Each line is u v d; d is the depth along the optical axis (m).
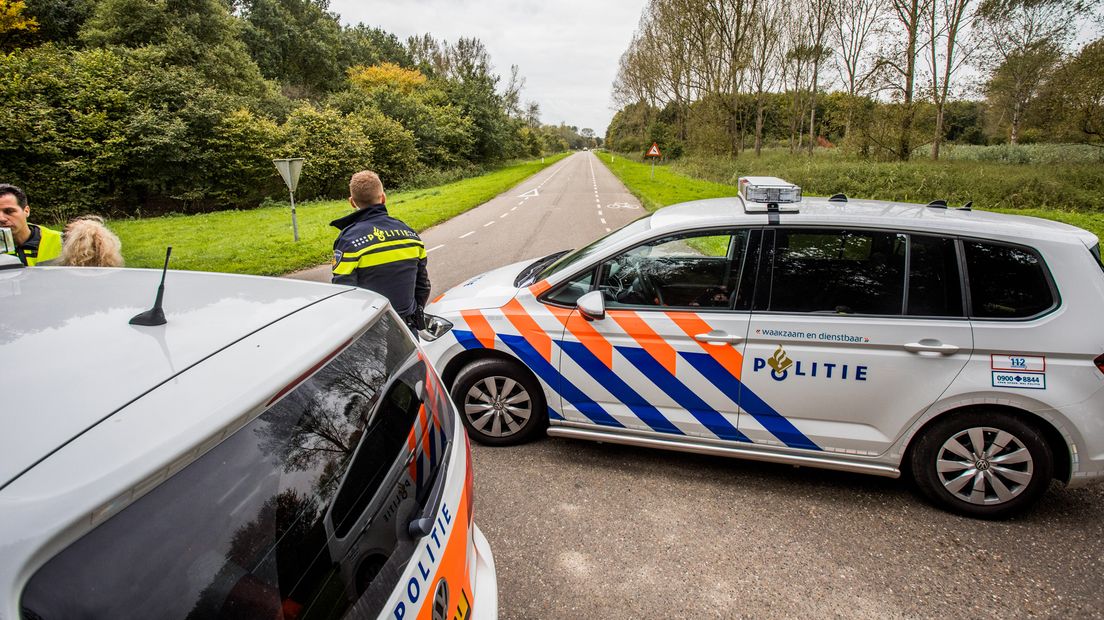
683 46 43.28
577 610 2.34
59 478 0.80
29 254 3.76
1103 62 19.66
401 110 40.59
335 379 1.28
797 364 2.94
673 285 3.19
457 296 3.82
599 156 104.19
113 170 22.95
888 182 22.48
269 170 27.05
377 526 1.21
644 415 3.25
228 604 0.90
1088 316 2.61
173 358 1.13
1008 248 2.75
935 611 2.32
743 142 42.34
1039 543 2.71
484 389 3.59
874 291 2.88
